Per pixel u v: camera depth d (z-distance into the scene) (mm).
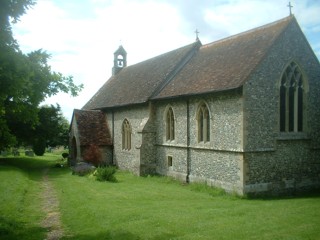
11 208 14477
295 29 18547
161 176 24281
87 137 30828
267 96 17500
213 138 19031
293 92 18688
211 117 19203
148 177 24219
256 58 17656
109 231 10875
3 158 42031
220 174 18484
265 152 17406
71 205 15477
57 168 32656
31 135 35438
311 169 18938
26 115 8844
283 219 11352
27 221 12930
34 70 7910
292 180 18219
